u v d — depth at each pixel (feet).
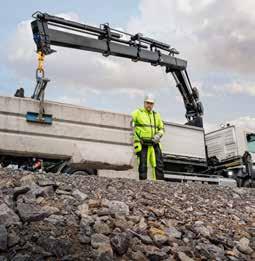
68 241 12.07
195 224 16.19
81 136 21.27
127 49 36.91
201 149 44.88
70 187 16.80
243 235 16.37
